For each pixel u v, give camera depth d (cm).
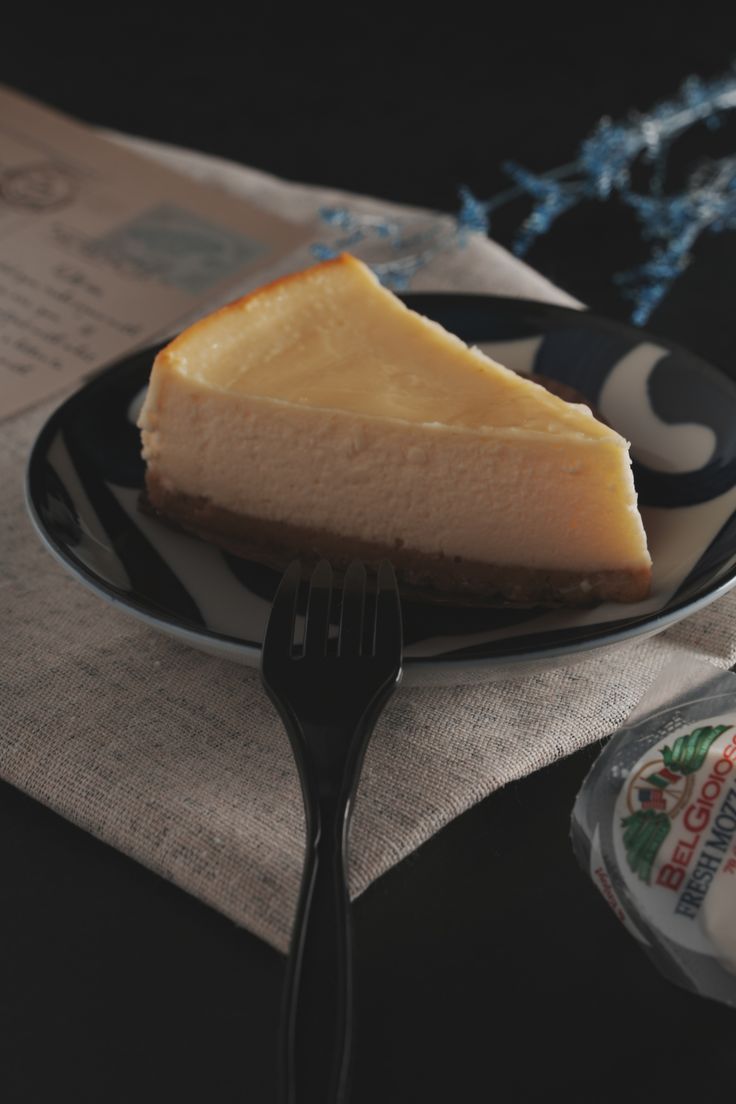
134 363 54
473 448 49
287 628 45
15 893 43
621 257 69
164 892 44
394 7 94
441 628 48
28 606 50
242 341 52
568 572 49
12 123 72
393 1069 40
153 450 51
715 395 52
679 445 52
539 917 43
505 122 79
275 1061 40
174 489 52
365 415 49
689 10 92
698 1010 41
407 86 83
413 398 50
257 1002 41
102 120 80
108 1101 40
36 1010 41
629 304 66
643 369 54
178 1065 40
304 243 66
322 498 50
